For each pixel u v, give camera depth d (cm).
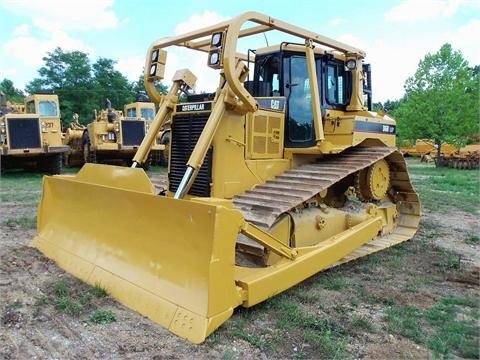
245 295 351
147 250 381
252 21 437
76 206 479
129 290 375
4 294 397
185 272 345
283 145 538
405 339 337
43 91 1502
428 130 2469
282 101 529
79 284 415
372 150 593
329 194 611
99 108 4503
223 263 330
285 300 397
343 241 473
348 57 573
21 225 684
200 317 319
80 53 4553
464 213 895
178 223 350
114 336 322
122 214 407
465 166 2334
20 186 1190
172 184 511
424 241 646
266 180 509
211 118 437
